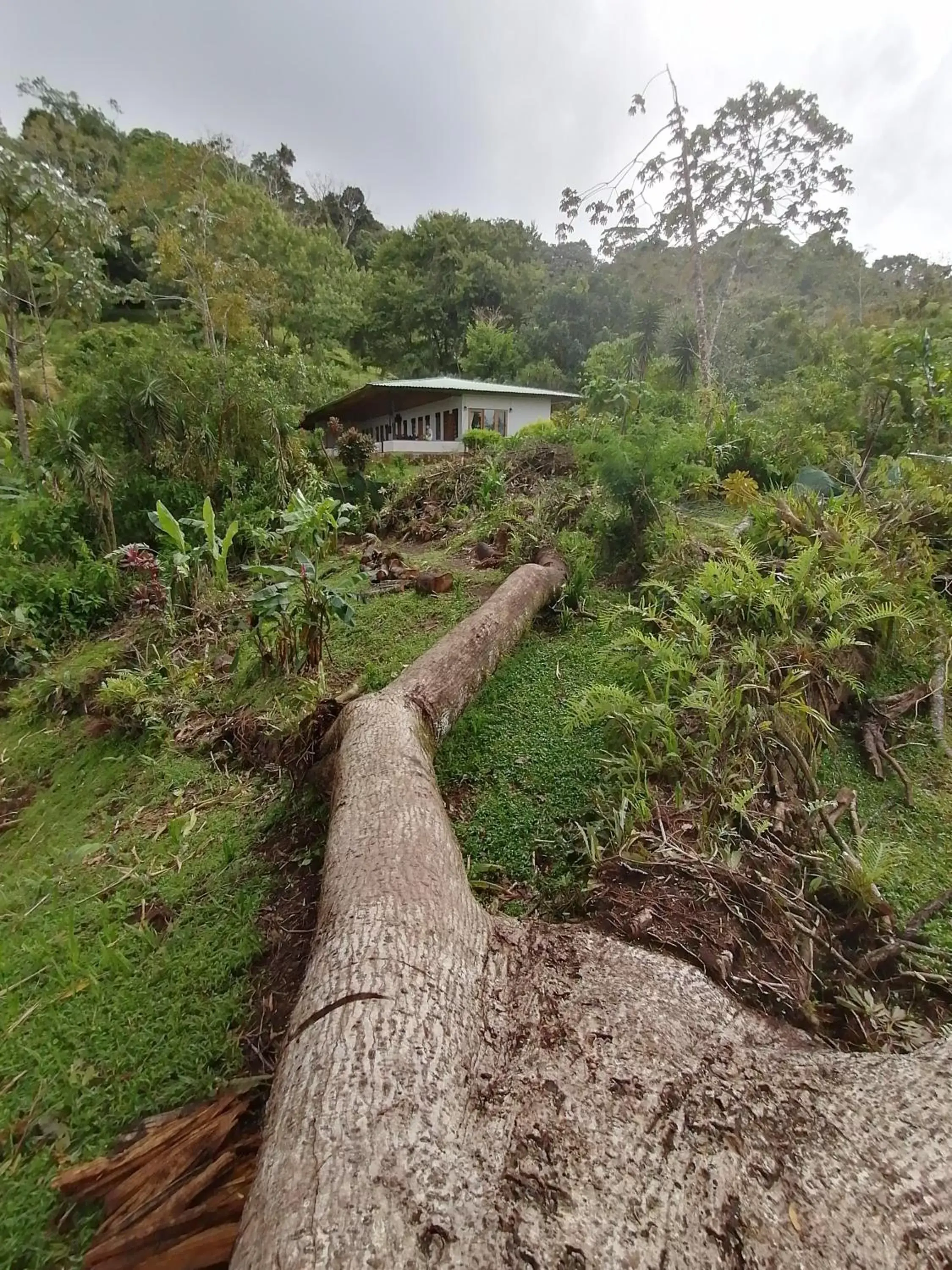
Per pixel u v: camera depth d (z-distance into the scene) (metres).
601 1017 1.30
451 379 17.86
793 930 1.67
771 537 3.77
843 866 1.90
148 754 3.49
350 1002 1.25
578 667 3.46
